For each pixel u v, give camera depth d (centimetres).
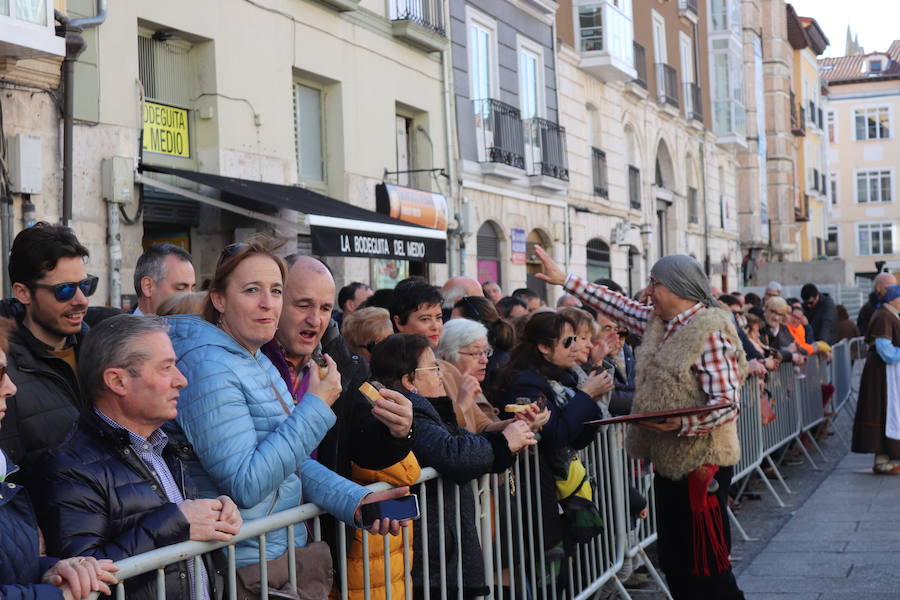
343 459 420
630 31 2484
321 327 405
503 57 1955
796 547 779
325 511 376
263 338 366
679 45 3131
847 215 7025
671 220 3050
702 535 536
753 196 4112
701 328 521
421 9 1664
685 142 3178
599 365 679
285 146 1302
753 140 4128
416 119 1683
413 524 442
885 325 1079
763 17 4706
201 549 311
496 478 491
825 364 1373
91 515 302
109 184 1009
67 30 948
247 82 1234
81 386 322
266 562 345
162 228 1146
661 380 526
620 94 2580
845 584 670
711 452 526
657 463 538
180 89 1170
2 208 908
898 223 6912
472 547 458
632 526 668
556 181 2075
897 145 6906
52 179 958
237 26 1218
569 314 558
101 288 1011
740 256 3828
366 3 1509
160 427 341
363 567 397
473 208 1775
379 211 1493
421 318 577
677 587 551
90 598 275
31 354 391
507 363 568
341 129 1438
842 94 7019
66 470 304
